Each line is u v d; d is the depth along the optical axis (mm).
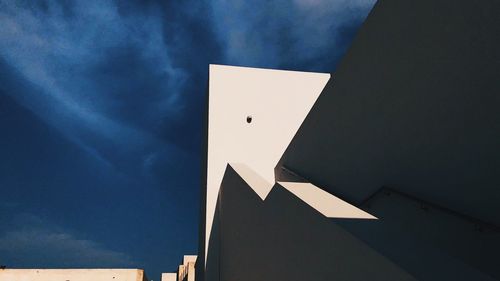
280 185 2836
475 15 2232
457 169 2396
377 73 3301
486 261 2164
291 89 7922
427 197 2680
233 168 4961
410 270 1382
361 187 3512
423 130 2723
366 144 3451
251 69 7875
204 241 6422
